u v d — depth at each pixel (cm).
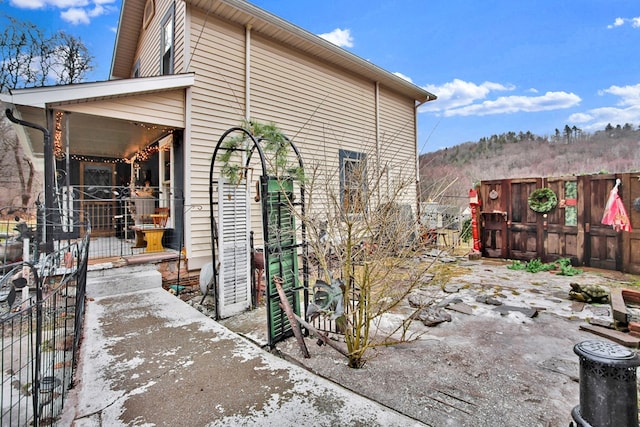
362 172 314
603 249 686
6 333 345
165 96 579
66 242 630
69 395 220
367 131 971
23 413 208
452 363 286
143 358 273
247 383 235
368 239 296
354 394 223
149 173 909
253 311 460
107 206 923
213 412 201
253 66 700
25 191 1340
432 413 215
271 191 351
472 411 217
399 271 337
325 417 196
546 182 766
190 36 607
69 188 542
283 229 350
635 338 325
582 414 166
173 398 216
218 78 641
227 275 441
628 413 156
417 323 388
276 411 202
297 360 295
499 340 335
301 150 791
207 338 316
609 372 158
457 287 550
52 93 464
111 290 469
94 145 830
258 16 658
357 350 277
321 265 338
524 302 468
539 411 216
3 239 518
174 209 636
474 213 857
